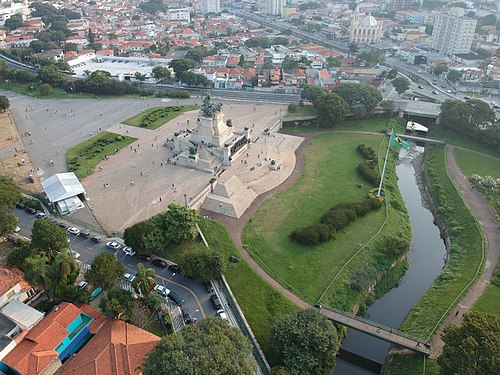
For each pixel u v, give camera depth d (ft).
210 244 414.21
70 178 499.92
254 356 302.86
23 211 462.60
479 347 261.65
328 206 497.05
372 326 331.77
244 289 363.97
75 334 295.69
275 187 538.06
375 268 415.03
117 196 492.13
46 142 638.12
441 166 612.29
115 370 263.29
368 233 455.22
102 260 323.37
